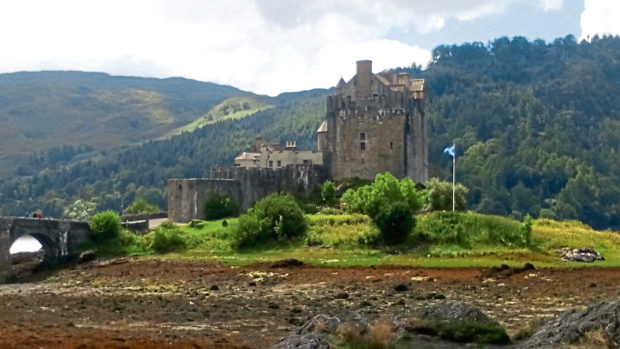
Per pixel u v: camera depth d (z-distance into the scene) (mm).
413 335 46312
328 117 153625
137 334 49094
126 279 83938
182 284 77438
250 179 141750
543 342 41344
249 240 106812
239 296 68062
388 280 74500
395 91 152875
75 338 45750
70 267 101375
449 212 107125
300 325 53344
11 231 97688
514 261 86875
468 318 46625
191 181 134375
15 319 55844
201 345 44750
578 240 100500
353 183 144250
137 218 145125
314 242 104250
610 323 40562
